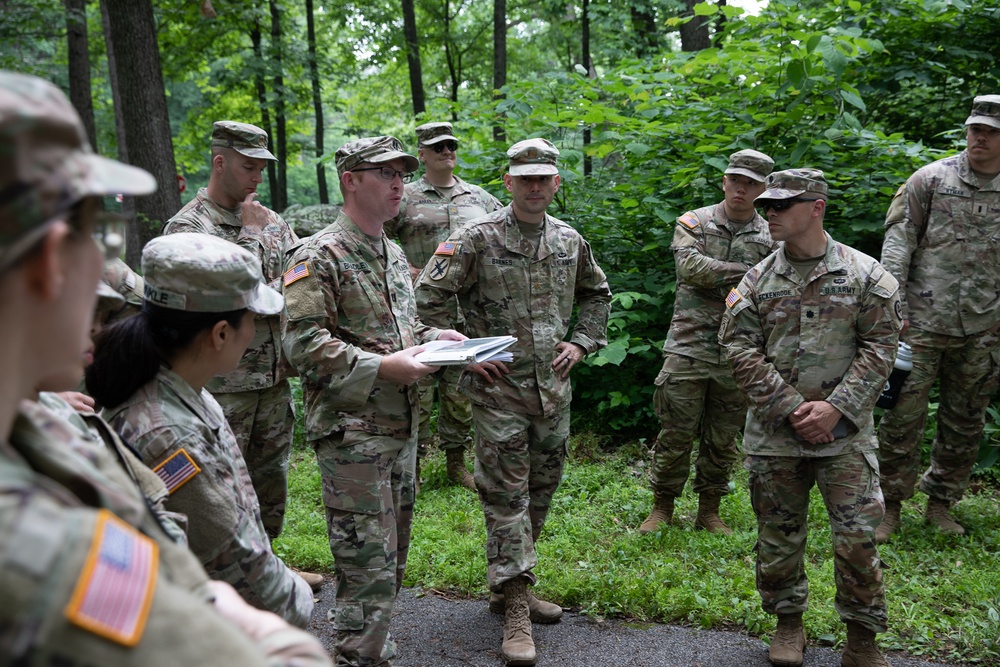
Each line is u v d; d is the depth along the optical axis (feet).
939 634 12.27
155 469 5.81
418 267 19.21
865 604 11.04
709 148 20.58
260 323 12.89
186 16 47.62
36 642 2.01
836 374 11.36
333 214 35.35
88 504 2.76
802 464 11.50
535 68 55.83
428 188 19.44
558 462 13.07
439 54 58.23
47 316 2.34
